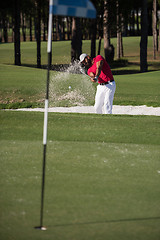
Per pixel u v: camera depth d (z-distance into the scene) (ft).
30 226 16.15
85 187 21.17
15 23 163.73
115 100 67.62
